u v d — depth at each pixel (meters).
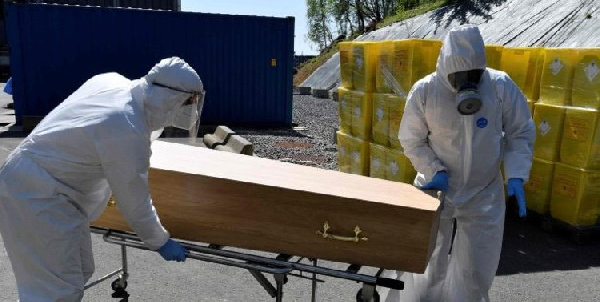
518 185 2.68
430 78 2.74
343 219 2.20
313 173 2.66
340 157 6.64
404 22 20.92
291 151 8.82
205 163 2.64
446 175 2.72
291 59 11.84
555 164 5.05
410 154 2.87
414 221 2.12
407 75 4.79
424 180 2.92
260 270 2.23
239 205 2.31
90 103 2.15
